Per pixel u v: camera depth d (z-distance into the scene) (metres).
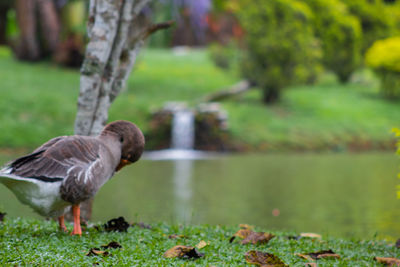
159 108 28.44
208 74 41.38
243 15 32.31
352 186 15.22
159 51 50.59
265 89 34.09
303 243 5.62
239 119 30.09
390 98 39.50
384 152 27.91
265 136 28.47
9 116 25.91
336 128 31.12
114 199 12.39
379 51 37.91
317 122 31.75
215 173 18.05
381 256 5.25
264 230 6.65
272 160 22.98
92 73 6.35
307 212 11.19
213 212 10.98
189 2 36.00
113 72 6.52
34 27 38.31
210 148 26.86
